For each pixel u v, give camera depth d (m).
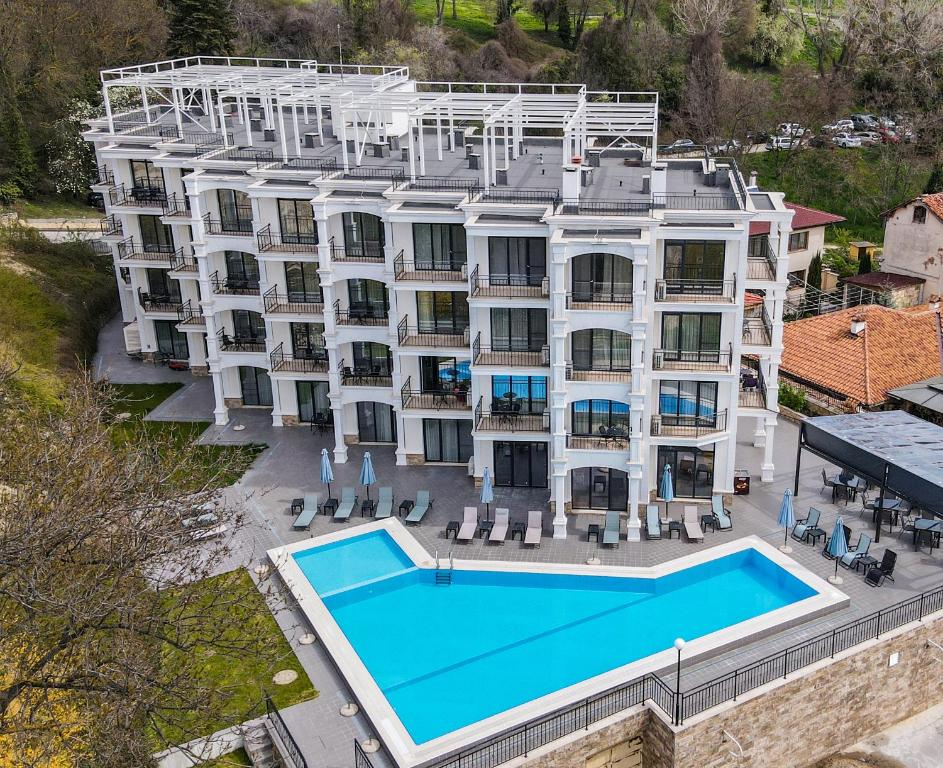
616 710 30.27
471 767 28.38
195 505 30.41
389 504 43.84
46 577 25.50
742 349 43.62
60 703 25.73
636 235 39.22
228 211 51.31
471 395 45.59
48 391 48.69
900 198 99.06
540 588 38.59
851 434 41.41
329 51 113.44
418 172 48.47
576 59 110.12
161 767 29.27
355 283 48.38
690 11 122.75
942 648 34.75
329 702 31.91
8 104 82.81
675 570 38.31
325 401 52.09
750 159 105.31
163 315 58.94
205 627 31.39
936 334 56.34
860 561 38.09
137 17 94.88
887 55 116.12
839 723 33.22
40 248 67.19
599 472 43.09
